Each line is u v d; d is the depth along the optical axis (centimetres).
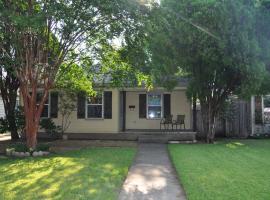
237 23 1609
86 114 2130
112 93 2117
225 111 2131
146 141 1942
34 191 786
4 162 1206
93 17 1282
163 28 1591
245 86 1669
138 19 1314
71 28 1276
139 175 985
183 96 2212
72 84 1828
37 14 1173
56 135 2088
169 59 1659
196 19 1630
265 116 2259
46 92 1441
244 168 1047
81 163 1160
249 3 1653
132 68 1511
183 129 2158
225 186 814
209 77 1833
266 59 1688
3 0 1189
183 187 819
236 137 2205
